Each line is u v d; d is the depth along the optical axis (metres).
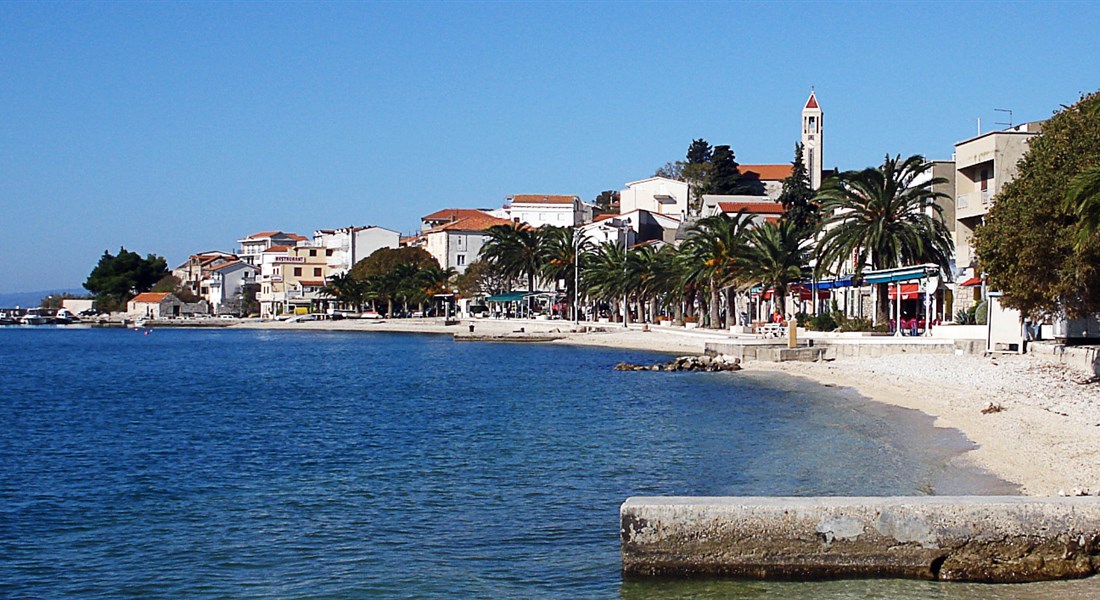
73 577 17.86
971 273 70.50
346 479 26.94
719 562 15.38
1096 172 31.17
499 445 32.88
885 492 21.95
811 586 15.12
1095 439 27.02
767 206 140.25
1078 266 38.81
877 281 68.31
